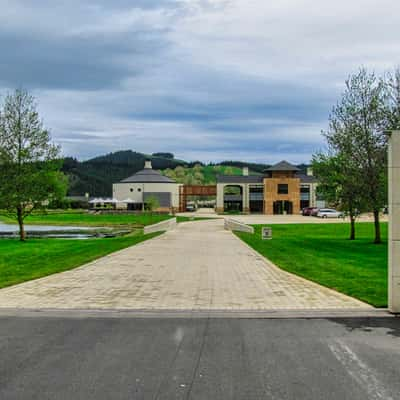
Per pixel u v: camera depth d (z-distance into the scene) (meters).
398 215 8.34
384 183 24.03
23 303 9.33
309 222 55.41
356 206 26.17
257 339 6.77
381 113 24.70
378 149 24.55
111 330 7.27
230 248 22.33
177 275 13.33
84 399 4.69
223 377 5.27
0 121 29.58
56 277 12.92
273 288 11.14
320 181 28.42
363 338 6.82
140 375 5.33
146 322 7.78
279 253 20.02
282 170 97.62
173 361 5.80
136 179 112.81
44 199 30.75
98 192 194.12
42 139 30.28
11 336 6.93
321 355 6.05
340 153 26.03
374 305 9.02
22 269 15.31
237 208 103.06
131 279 12.55
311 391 4.88
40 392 4.86
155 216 76.94
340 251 21.31
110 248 22.30
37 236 38.16
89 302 9.43
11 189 29.50
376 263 16.45
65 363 5.74
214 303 9.34
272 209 97.75
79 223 59.66
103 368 5.56
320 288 11.15
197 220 62.62
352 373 5.40
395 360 5.87
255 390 4.90
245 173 106.69
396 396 4.77
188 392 4.85
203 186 113.75
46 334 7.04
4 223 62.91
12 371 5.47
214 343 6.57
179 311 8.60
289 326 7.52
